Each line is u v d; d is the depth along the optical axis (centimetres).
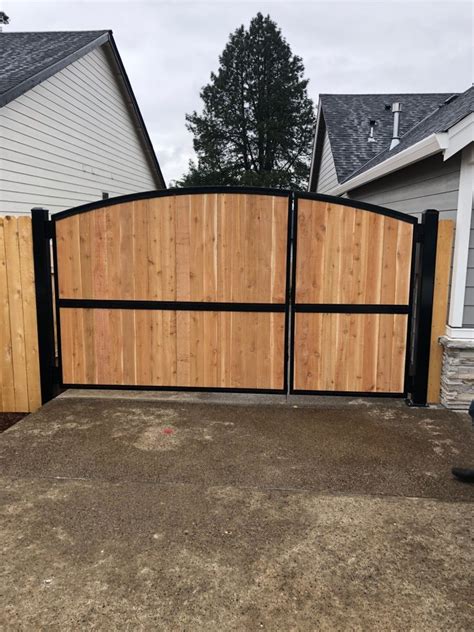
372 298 484
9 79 824
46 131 955
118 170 1390
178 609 223
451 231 474
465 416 466
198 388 509
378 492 328
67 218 496
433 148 471
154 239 492
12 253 498
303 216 477
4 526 287
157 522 292
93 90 1187
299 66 3322
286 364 498
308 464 368
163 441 409
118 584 239
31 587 237
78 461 372
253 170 3247
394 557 260
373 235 475
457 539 276
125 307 504
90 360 515
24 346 511
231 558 259
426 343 485
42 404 516
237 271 489
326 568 251
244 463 369
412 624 214
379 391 496
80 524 289
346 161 1291
